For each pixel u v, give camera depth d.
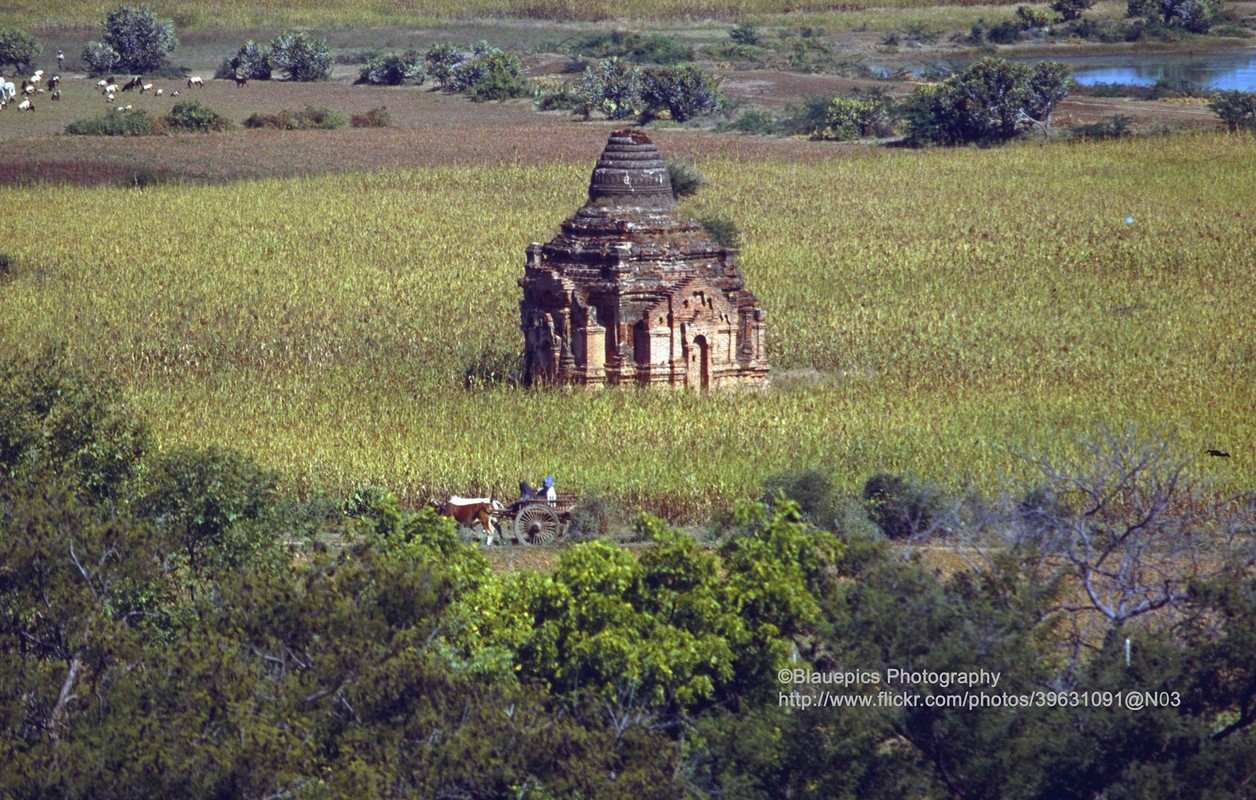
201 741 76.38
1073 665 90.31
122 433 112.94
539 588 91.94
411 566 89.50
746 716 84.38
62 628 86.50
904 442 157.75
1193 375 189.75
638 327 183.12
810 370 198.00
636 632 89.06
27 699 81.25
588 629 89.62
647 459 152.62
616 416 168.38
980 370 194.62
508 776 76.25
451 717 79.69
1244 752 81.56
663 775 77.94
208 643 81.94
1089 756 81.94
